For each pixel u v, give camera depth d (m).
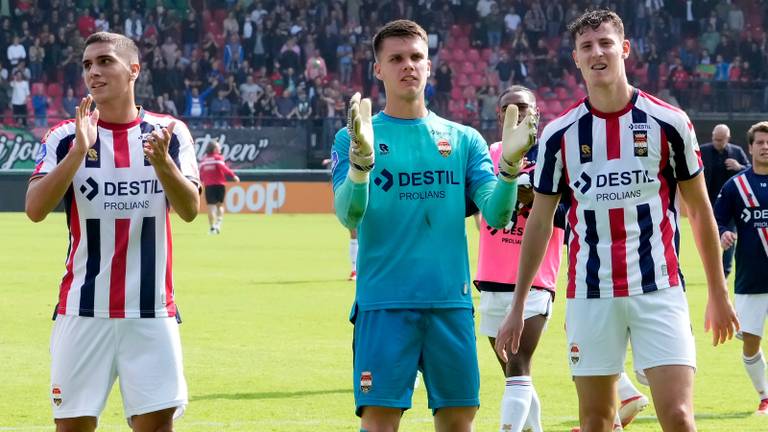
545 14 96.44
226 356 24.16
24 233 61.50
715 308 12.73
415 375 12.05
